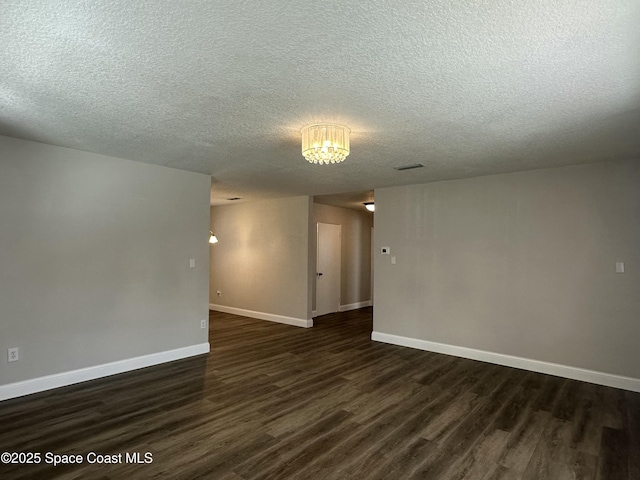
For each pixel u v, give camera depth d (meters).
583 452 2.43
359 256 8.54
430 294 4.94
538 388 3.57
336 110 2.46
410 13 1.45
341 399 3.27
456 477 2.15
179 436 2.57
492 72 1.93
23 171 3.24
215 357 4.52
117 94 2.25
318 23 1.52
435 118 2.59
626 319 3.60
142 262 4.07
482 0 1.36
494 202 4.45
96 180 3.70
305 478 2.12
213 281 7.94
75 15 1.47
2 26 1.55
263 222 6.99
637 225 3.57
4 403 3.06
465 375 3.94
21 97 2.31
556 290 4.00
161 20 1.50
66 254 3.49
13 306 3.18
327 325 6.48
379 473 2.18
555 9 1.42
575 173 3.92
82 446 2.43
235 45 1.69
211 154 3.66
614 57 1.76
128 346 3.94
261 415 2.92
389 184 5.16
